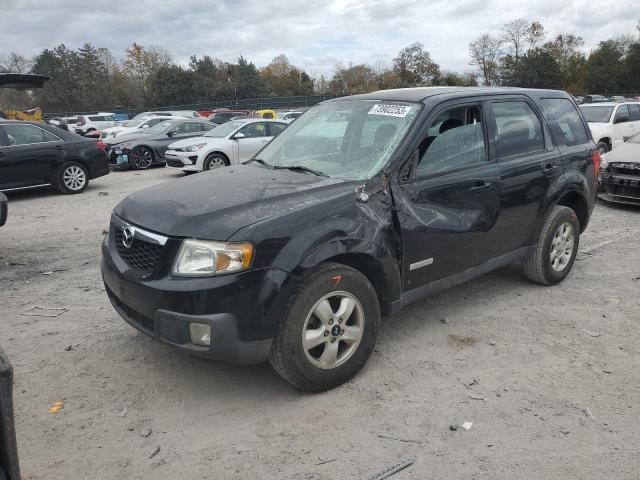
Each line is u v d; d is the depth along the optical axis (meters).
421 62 70.31
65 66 75.31
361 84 73.56
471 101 4.26
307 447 2.90
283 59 86.81
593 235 7.34
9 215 9.20
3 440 1.80
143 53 77.25
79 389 3.51
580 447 2.88
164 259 3.09
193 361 3.85
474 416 3.16
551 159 4.80
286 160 4.30
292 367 3.19
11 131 10.55
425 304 4.82
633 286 5.25
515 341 4.10
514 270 5.70
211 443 2.95
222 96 73.50
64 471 2.75
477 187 4.09
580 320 4.47
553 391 3.42
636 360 3.81
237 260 2.95
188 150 13.27
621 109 15.50
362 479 2.66
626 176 8.89
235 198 3.36
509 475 2.68
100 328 4.42
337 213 3.30
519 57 67.81
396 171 3.67
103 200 10.64
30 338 4.25
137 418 3.19
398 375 3.62
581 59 73.19
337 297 3.33
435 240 3.83
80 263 6.28
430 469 2.72
